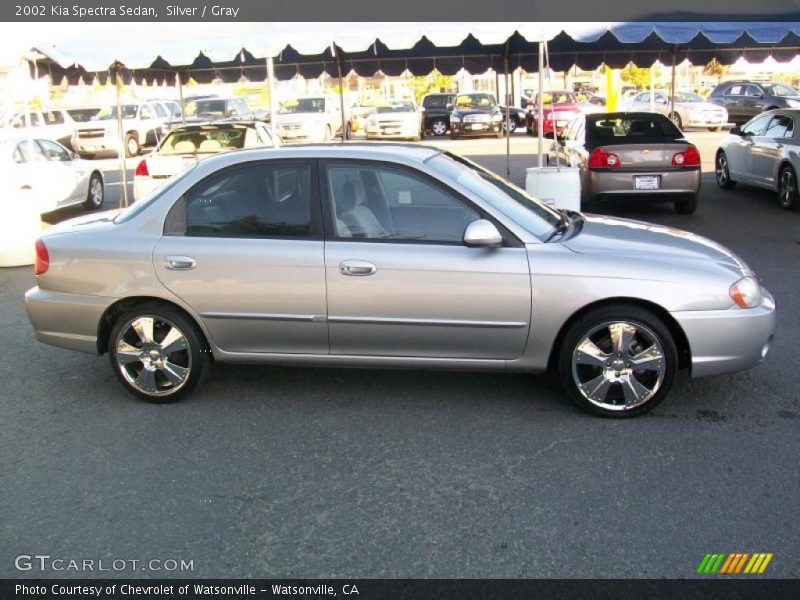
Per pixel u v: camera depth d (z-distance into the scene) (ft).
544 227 15.43
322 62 53.21
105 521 11.69
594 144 36.50
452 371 16.02
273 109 28.50
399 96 140.05
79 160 46.98
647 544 10.73
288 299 14.97
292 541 11.05
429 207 14.88
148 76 48.11
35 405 16.33
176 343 15.70
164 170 35.17
